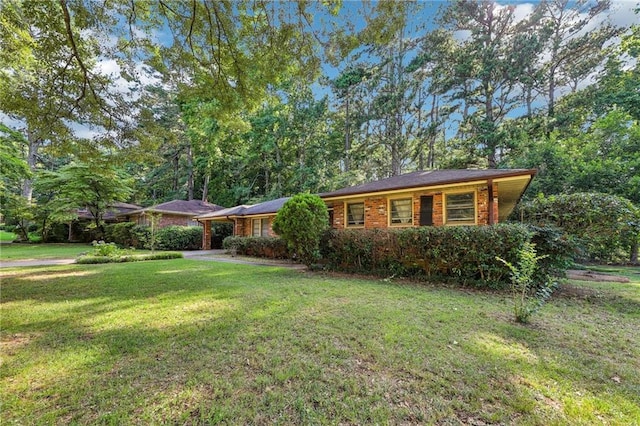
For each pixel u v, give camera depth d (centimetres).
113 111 620
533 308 405
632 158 1401
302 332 353
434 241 704
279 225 924
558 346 323
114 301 502
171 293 560
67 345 319
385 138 2456
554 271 634
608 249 884
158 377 252
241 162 2842
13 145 1748
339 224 1138
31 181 2294
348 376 254
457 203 891
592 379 255
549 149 1556
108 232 2161
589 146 1504
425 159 2827
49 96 553
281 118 2594
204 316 418
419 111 2539
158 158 733
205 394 227
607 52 1922
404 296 546
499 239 623
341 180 2495
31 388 236
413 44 2316
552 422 199
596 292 617
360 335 344
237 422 196
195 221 2309
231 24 528
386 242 782
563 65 2125
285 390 233
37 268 902
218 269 903
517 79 2048
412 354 295
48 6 453
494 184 816
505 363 279
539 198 901
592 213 744
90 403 216
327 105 2661
